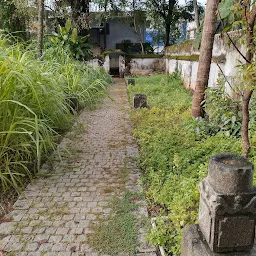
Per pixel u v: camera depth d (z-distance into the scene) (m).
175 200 2.27
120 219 2.33
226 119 4.10
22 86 3.15
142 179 3.01
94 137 4.57
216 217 1.48
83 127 5.08
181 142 3.88
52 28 12.95
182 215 2.04
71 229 2.21
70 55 9.97
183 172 2.91
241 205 1.46
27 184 2.96
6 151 3.02
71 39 10.43
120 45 18.11
